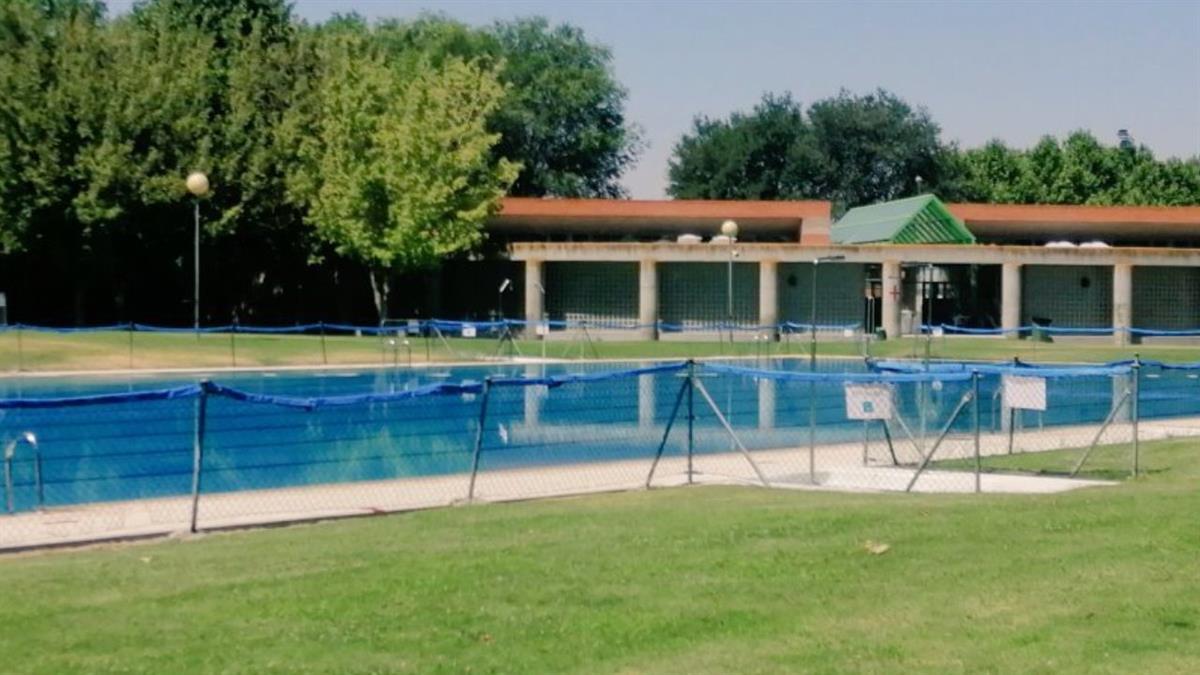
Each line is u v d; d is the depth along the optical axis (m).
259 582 9.31
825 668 7.16
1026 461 18.12
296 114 50.66
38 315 51.75
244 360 36.22
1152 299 59.81
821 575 9.31
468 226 50.12
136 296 53.22
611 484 16.22
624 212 57.59
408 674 7.14
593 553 10.16
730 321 49.47
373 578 9.36
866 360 25.06
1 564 10.70
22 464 18.75
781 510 12.44
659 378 32.94
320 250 52.12
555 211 57.44
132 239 48.12
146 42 51.56
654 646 7.62
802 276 57.47
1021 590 8.81
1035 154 94.19
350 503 14.69
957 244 54.38
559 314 58.25
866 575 9.30
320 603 8.63
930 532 10.88
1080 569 9.39
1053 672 7.07
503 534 11.35
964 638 7.71
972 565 9.58
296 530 12.50
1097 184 92.19
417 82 50.09
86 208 45.12
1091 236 60.22
